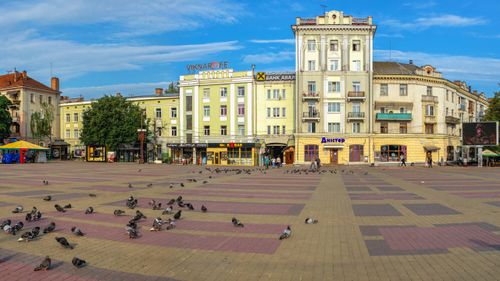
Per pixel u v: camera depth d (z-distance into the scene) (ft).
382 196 52.08
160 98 209.87
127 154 220.84
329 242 25.85
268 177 91.76
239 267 20.62
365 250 23.75
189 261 21.76
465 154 214.07
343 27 176.76
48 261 20.27
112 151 213.25
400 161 176.76
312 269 20.18
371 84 176.65
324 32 178.19
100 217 35.73
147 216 36.11
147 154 212.84
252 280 18.63
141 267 20.72
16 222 33.63
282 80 185.98
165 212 36.94
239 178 87.86
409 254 22.75
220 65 195.00
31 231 27.25
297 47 179.01
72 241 26.45
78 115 241.55
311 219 32.63
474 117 250.16
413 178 89.66
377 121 180.04
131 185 65.57
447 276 18.86
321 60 177.88
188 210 39.73
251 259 22.06
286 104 185.88
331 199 48.80
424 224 31.86
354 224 32.04
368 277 18.85
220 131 192.75
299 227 30.91
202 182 75.61
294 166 170.09
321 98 177.27
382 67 193.98
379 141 177.27
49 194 54.65
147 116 213.46
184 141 198.90
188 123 199.21
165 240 26.66
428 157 164.55
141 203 45.24
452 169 140.77
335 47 178.70
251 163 182.70
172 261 21.77
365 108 176.14
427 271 19.63
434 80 189.06
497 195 53.06
